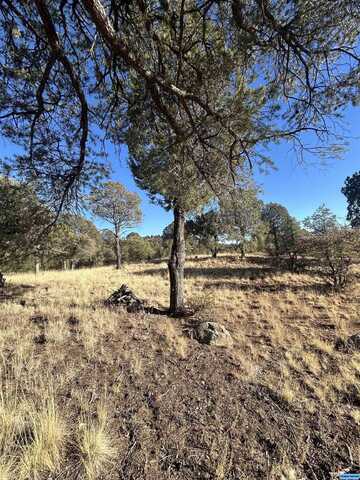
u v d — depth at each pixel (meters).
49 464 1.73
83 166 4.57
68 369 3.09
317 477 1.74
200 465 1.83
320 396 2.68
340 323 5.05
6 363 3.18
